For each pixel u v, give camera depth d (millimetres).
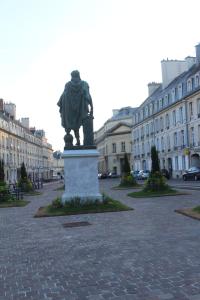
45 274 6488
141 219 12047
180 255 7211
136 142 76188
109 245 8406
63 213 13992
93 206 14742
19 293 5613
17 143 78125
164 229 10039
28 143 89750
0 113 68000
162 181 22906
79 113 15789
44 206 17656
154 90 70688
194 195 20500
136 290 5426
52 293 5527
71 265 6941
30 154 92125
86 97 15734
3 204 20188
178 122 52875
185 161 50719
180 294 5168
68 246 8539
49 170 123438
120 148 94250
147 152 68688
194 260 6816
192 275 5961
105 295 5309
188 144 49469
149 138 67000
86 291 5520
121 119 96875
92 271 6492
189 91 48531
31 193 30641
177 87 52750
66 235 9875
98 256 7484
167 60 60750
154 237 9031
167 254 7340
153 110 63969
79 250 8086
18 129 79625
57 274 6449
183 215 12570
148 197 20734
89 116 15852
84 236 9594
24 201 21828
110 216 13055
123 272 6332
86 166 15375
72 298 5273
